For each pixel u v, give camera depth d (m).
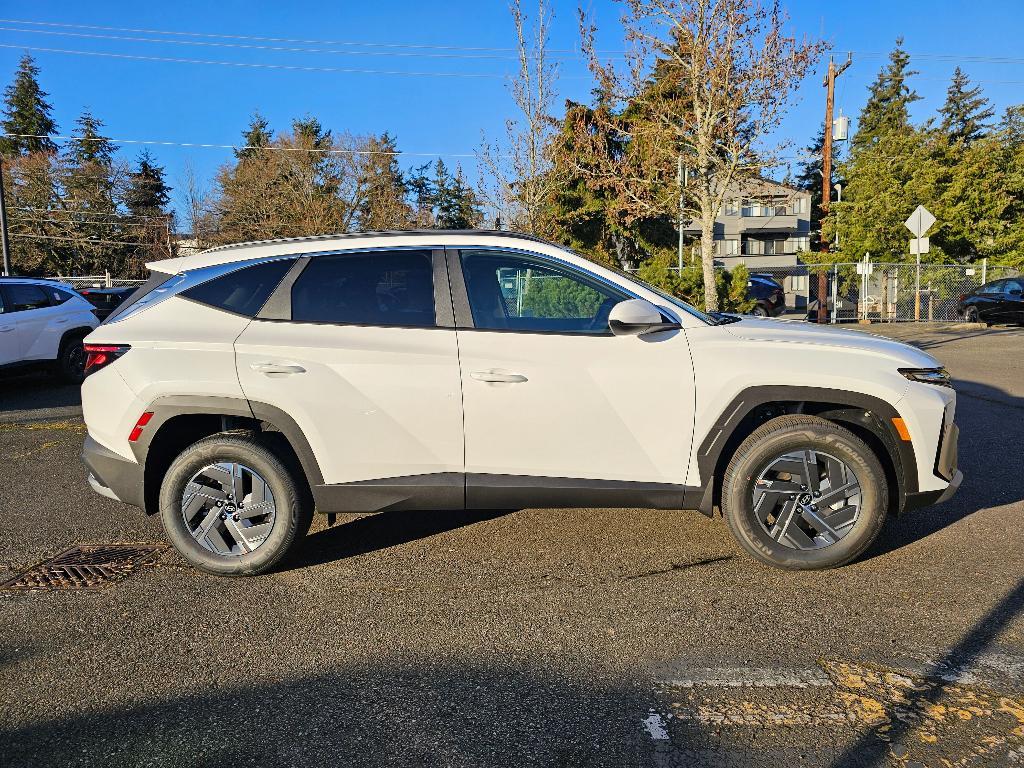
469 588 3.70
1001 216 27.69
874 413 3.71
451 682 2.82
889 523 4.53
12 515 4.94
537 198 17.17
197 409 3.72
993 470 5.67
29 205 47.47
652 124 14.06
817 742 2.41
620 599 3.54
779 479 3.79
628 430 3.73
